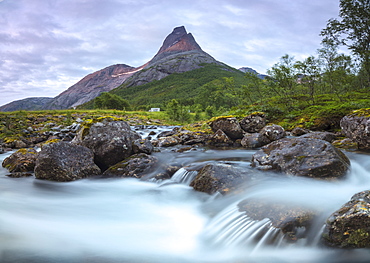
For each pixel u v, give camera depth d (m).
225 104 79.19
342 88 25.16
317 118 15.11
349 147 9.61
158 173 8.23
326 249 3.61
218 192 6.06
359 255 3.42
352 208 3.63
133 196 6.89
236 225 4.48
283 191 5.47
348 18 29.52
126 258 3.85
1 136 20.08
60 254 3.85
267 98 25.81
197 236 4.62
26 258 3.67
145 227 5.01
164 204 6.24
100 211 5.85
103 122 10.05
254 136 12.95
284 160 6.79
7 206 5.73
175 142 14.31
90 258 3.80
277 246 3.82
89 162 8.75
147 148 10.14
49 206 6.05
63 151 8.45
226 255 3.97
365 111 9.46
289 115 17.75
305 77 21.31
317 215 4.16
